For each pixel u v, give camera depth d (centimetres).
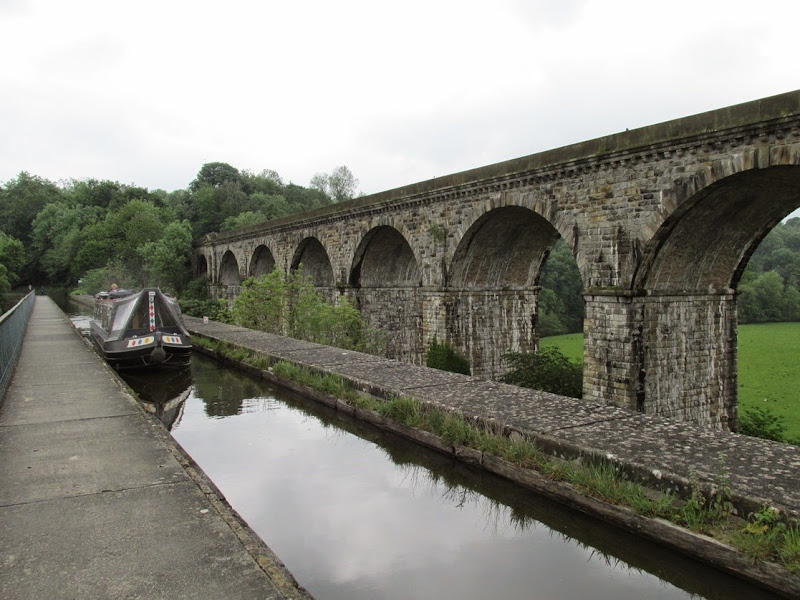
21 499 598
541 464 845
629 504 712
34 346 1944
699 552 630
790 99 1171
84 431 856
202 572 456
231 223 7012
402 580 637
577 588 626
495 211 2016
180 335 2083
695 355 1695
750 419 1931
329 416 1370
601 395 1627
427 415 1092
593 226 1647
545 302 5653
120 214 6419
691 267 1625
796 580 551
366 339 2831
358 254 2897
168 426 1297
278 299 2977
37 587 430
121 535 519
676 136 1397
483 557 694
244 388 1734
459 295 2302
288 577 454
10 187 10106
